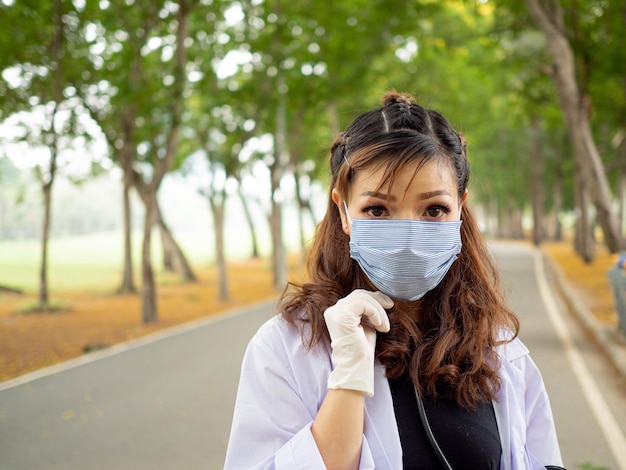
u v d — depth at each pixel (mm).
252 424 1342
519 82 18328
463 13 18188
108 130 14156
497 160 39656
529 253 31906
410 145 1331
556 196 44438
